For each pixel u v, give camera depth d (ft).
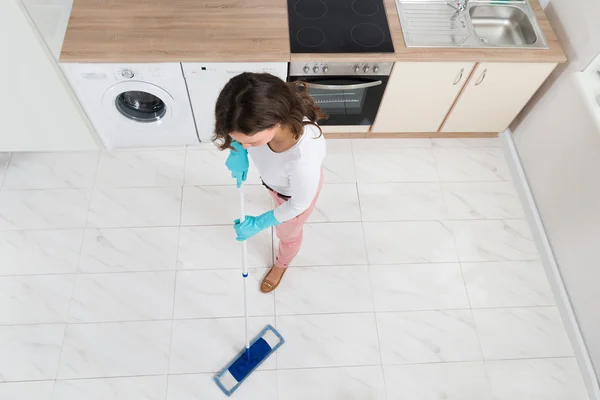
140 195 8.68
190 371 7.22
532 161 9.07
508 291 8.21
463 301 8.06
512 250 8.61
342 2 8.19
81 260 7.97
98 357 7.24
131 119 8.43
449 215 8.90
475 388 7.39
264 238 8.43
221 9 7.72
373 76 7.97
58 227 8.26
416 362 7.52
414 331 7.76
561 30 8.16
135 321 7.54
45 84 7.34
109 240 8.19
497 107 8.95
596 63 7.62
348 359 7.47
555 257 8.41
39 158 8.98
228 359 7.35
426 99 8.63
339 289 8.03
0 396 6.89
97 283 7.80
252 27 7.58
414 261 8.38
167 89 7.73
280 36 7.54
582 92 7.67
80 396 6.96
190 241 8.28
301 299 7.90
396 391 7.29
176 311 7.66
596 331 7.44
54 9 6.96
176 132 8.88
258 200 8.80
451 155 9.67
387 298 8.00
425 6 8.29
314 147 4.43
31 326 7.41
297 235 6.57
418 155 9.61
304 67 7.62
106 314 7.56
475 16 8.82
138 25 7.39
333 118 8.98
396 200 9.00
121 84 7.52
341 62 7.57
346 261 8.29
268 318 7.71
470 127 9.52
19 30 6.32
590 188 7.50
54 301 7.61
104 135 8.76
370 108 8.77
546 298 8.20
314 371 7.34
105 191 8.68
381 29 7.90
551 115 8.48
